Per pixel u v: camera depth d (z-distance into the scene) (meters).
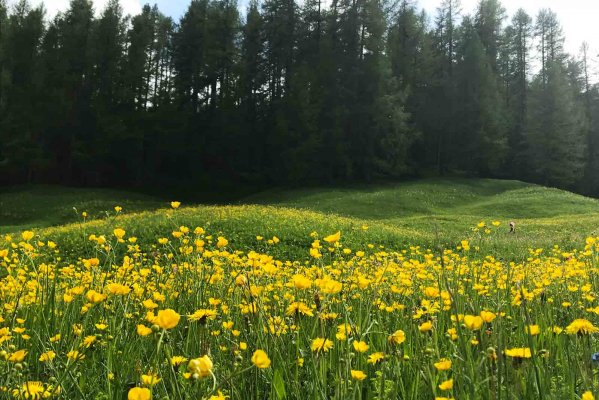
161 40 46.81
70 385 2.22
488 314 1.90
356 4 40.97
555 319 3.12
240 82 41.59
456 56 49.19
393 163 39.84
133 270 4.90
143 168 41.50
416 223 21.64
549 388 1.96
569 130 43.50
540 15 51.78
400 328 2.98
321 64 40.06
